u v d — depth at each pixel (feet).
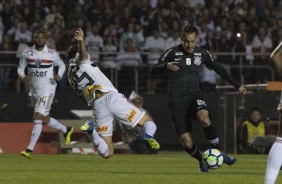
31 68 147.43
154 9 222.69
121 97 108.88
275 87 187.73
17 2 215.10
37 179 92.07
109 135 110.42
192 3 235.20
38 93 147.02
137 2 228.22
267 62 215.72
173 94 105.60
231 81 106.22
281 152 68.59
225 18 229.66
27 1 212.23
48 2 215.92
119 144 178.19
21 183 86.63
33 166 119.75
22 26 204.85
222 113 191.42
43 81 147.13
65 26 214.69
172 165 125.70
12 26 207.00
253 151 182.09
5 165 122.01
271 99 193.57
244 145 183.21
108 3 220.43
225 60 212.64
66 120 177.68
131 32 212.23
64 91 193.88
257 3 241.55
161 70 105.09
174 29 215.72
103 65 202.59
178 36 215.10
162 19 218.79
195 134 196.03
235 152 189.26
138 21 220.23
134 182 88.22
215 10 231.09
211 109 193.36
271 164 68.80
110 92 108.78
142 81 205.67
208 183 87.30
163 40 215.10
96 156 159.12
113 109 108.47
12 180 90.43
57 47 201.05
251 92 193.26
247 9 238.07
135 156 161.27
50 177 95.30
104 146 110.11
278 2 247.09
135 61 205.36
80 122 177.99
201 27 221.05
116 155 166.20
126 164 127.95
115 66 203.51
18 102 191.72
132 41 210.59
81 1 219.82
